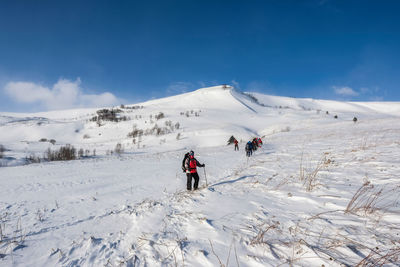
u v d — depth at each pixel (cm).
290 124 9425
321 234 262
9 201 644
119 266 249
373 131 1773
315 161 816
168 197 594
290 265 213
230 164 1210
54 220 471
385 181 439
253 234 285
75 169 1292
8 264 287
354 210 318
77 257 291
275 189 495
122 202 594
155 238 309
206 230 315
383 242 228
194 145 7850
